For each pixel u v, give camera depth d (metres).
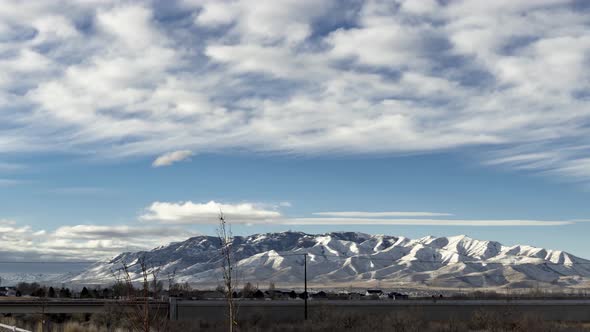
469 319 126.50
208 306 122.81
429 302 136.25
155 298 25.31
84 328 74.62
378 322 111.88
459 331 104.62
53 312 116.38
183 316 121.12
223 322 111.44
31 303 116.06
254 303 129.00
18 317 115.12
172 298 121.38
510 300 146.00
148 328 24.45
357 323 112.75
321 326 111.50
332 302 134.25
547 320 133.50
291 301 131.62
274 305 129.62
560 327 111.38
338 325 112.19
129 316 26.34
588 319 141.12
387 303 135.00
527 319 109.00
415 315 114.31
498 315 113.81
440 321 127.75
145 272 25.08
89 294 176.62
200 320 117.62
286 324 121.06
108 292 152.38
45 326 76.94
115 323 78.88
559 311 141.50
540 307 141.25
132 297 24.97
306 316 123.25
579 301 142.12
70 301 118.12
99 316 90.69
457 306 136.62
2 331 43.72
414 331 104.31
